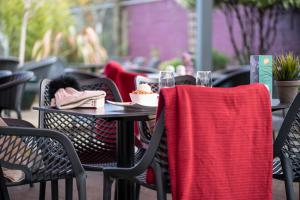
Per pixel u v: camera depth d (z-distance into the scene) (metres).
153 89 3.53
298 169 2.32
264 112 2.05
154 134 2.01
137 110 2.35
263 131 2.05
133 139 2.59
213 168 1.97
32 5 10.31
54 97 2.74
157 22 12.54
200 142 1.95
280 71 2.68
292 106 2.21
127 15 13.53
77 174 2.23
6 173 2.23
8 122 3.04
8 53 10.40
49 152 2.24
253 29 6.69
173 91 1.94
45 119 2.97
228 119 1.99
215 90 1.97
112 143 3.00
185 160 1.92
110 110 2.36
